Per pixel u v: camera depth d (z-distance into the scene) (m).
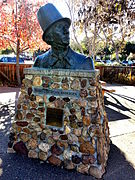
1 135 2.90
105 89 4.84
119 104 5.43
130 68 9.96
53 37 1.97
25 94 2.25
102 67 11.30
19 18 6.90
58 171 2.04
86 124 2.00
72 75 1.97
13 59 14.64
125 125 3.59
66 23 1.97
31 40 7.23
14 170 2.02
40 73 2.10
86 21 5.91
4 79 8.55
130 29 6.90
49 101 2.14
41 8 1.99
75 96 2.02
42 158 2.23
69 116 2.07
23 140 2.34
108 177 1.96
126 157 2.38
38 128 2.25
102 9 5.55
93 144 1.98
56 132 2.16
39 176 1.94
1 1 6.80
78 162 2.04
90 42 6.90
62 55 2.10
